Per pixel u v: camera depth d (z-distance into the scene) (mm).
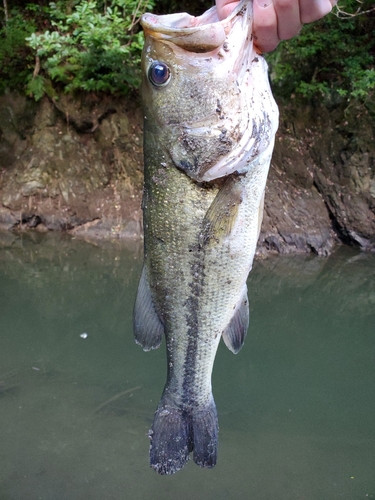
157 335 381
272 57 1795
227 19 311
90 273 1300
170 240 353
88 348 924
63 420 706
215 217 340
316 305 1184
